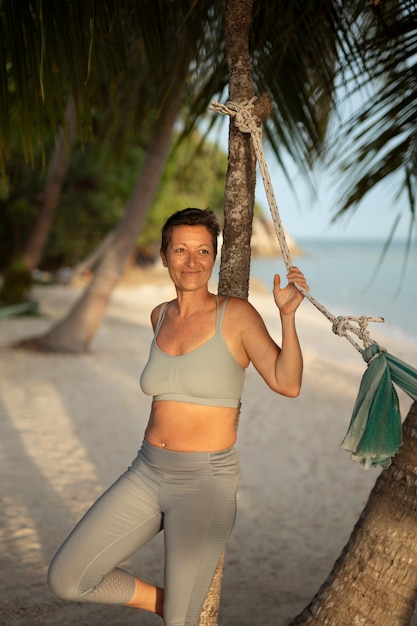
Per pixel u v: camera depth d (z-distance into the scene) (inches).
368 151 163.2
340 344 627.2
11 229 1000.2
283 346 93.0
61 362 448.1
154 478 97.3
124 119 327.0
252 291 1152.2
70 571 94.7
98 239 1067.3
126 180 956.0
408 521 109.7
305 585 163.3
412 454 110.7
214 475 95.7
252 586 161.6
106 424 314.5
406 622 111.8
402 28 140.7
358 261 3654.0
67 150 143.2
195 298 100.5
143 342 545.3
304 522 208.1
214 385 95.5
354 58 145.7
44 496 220.4
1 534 188.1
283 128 209.8
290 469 261.7
